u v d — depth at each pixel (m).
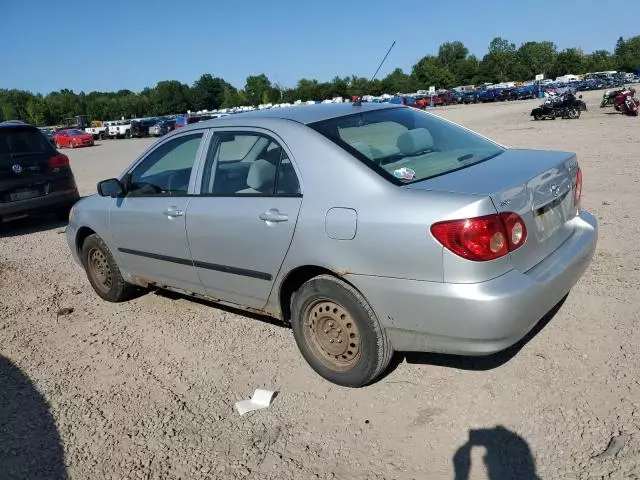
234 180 4.11
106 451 3.33
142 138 51.66
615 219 6.79
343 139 3.67
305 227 3.53
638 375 3.46
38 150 9.73
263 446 3.24
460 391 3.52
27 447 3.43
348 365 3.63
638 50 128.75
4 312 5.75
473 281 2.98
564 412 3.21
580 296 4.61
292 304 3.82
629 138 15.02
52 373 4.34
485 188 3.12
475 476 2.84
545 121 25.47
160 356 4.45
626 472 2.72
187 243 4.40
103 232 5.30
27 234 9.65
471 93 71.00
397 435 3.21
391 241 3.16
